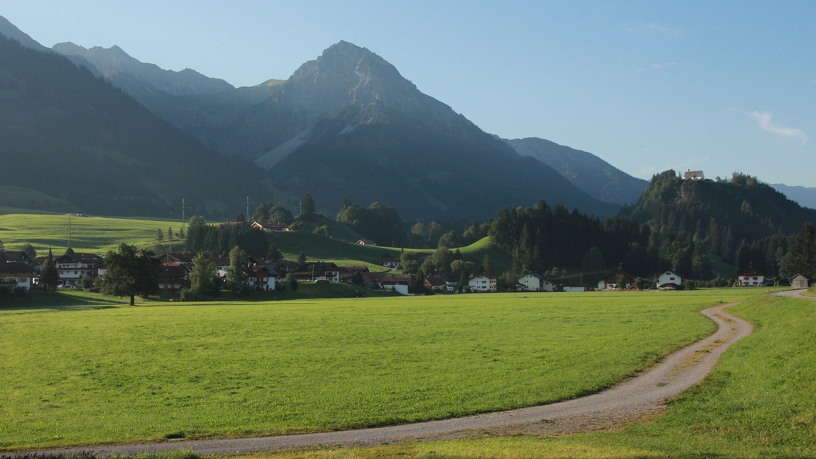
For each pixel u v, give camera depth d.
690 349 55.56
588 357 51.25
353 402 37.88
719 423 31.47
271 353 57.22
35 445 30.58
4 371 51.50
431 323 82.56
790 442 27.81
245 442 30.53
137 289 146.12
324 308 118.19
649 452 25.69
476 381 42.91
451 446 27.45
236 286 167.50
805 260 172.00
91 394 42.19
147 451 28.97
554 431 31.22
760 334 58.50
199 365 51.84
